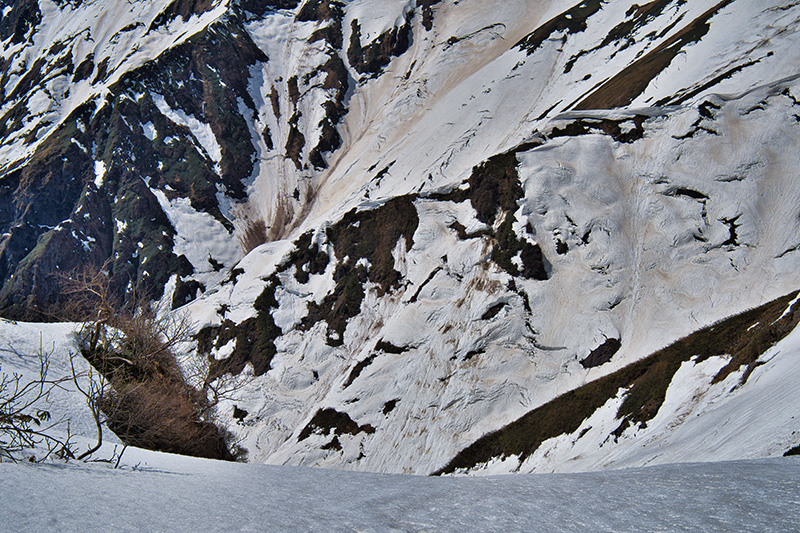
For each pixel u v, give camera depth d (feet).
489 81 263.49
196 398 69.31
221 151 314.55
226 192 302.86
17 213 290.97
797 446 28.96
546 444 91.15
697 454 46.52
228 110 329.72
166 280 269.44
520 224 123.44
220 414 111.55
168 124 323.37
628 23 239.50
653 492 10.84
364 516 10.82
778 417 35.65
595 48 243.81
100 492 13.02
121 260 275.18
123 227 285.64
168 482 15.65
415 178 232.32
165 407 51.19
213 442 65.51
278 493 14.25
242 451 104.32
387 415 112.88
